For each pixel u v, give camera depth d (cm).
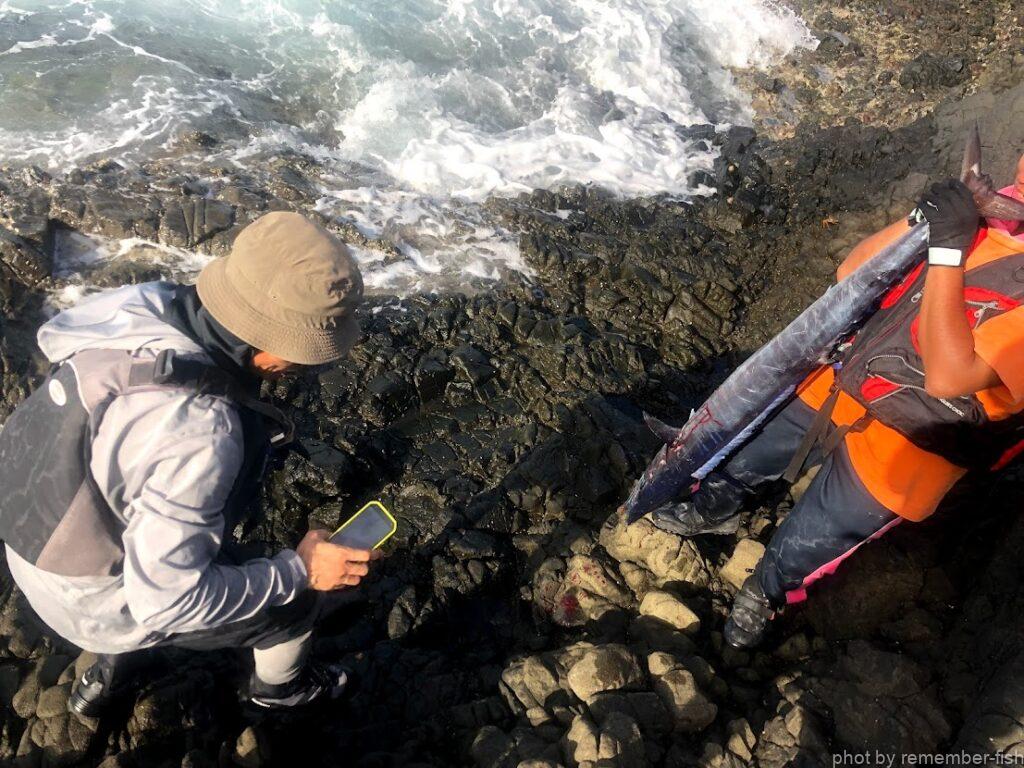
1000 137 540
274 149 529
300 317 187
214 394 190
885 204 539
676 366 469
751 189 559
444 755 298
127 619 206
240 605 198
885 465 252
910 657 308
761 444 302
